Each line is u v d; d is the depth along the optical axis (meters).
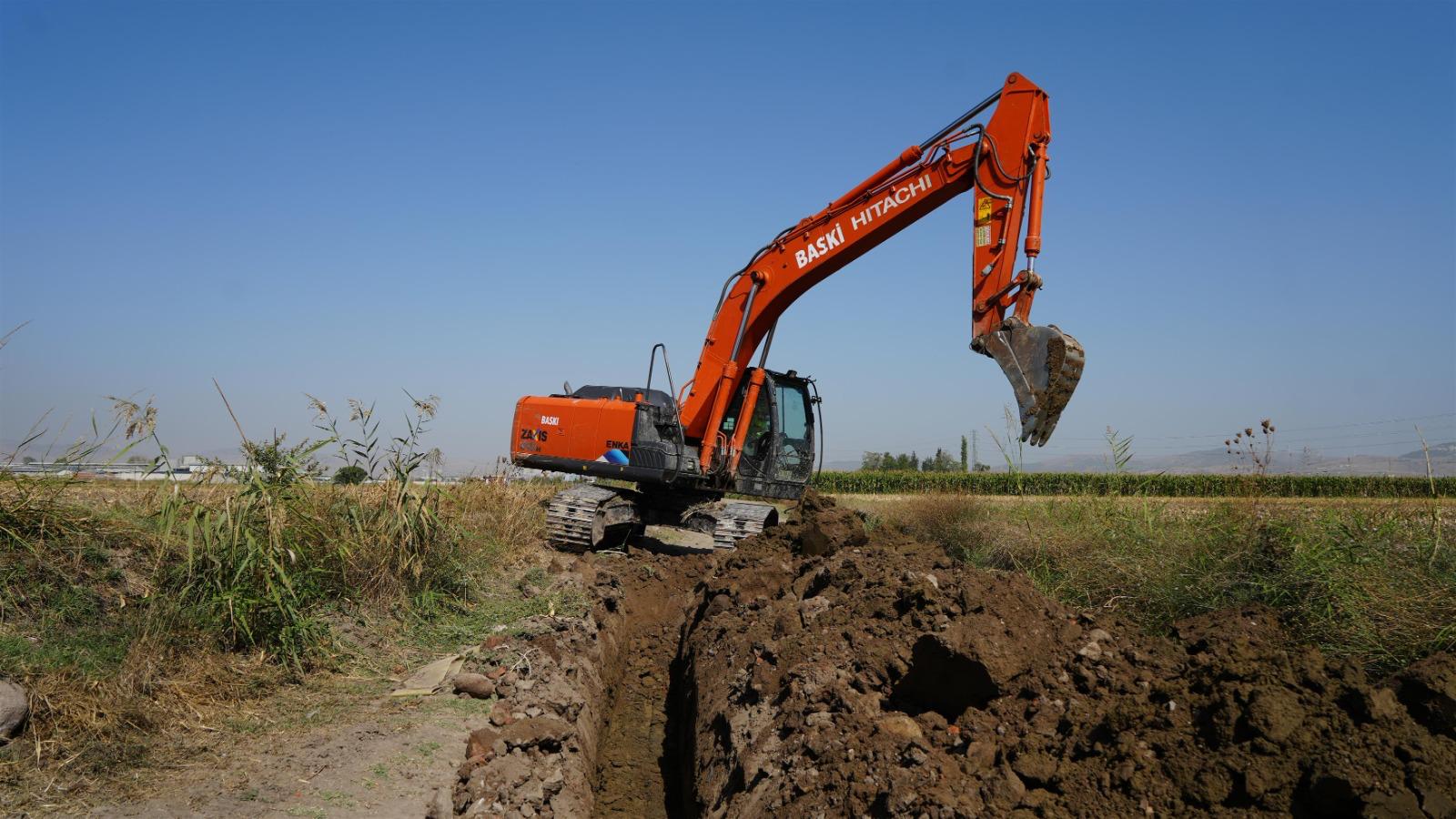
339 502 8.49
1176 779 3.75
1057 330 9.25
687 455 13.07
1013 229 10.25
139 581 6.34
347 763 5.15
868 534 10.33
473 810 4.84
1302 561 7.01
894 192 11.59
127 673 5.36
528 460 13.89
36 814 4.15
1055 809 3.77
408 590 8.27
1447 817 3.21
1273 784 3.54
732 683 6.72
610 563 12.72
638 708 8.90
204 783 4.71
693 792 6.30
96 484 7.52
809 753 4.80
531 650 7.27
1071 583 8.84
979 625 5.09
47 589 5.74
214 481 7.42
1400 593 6.13
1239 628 5.38
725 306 13.24
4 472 6.26
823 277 12.58
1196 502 9.91
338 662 6.78
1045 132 10.38
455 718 6.00
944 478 22.91
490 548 10.52
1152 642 5.33
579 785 5.68
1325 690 3.88
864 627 6.12
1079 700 4.68
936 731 4.79
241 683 5.99
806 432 14.82
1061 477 22.48
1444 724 3.81
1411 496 9.62
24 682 4.95
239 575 6.42
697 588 11.27
